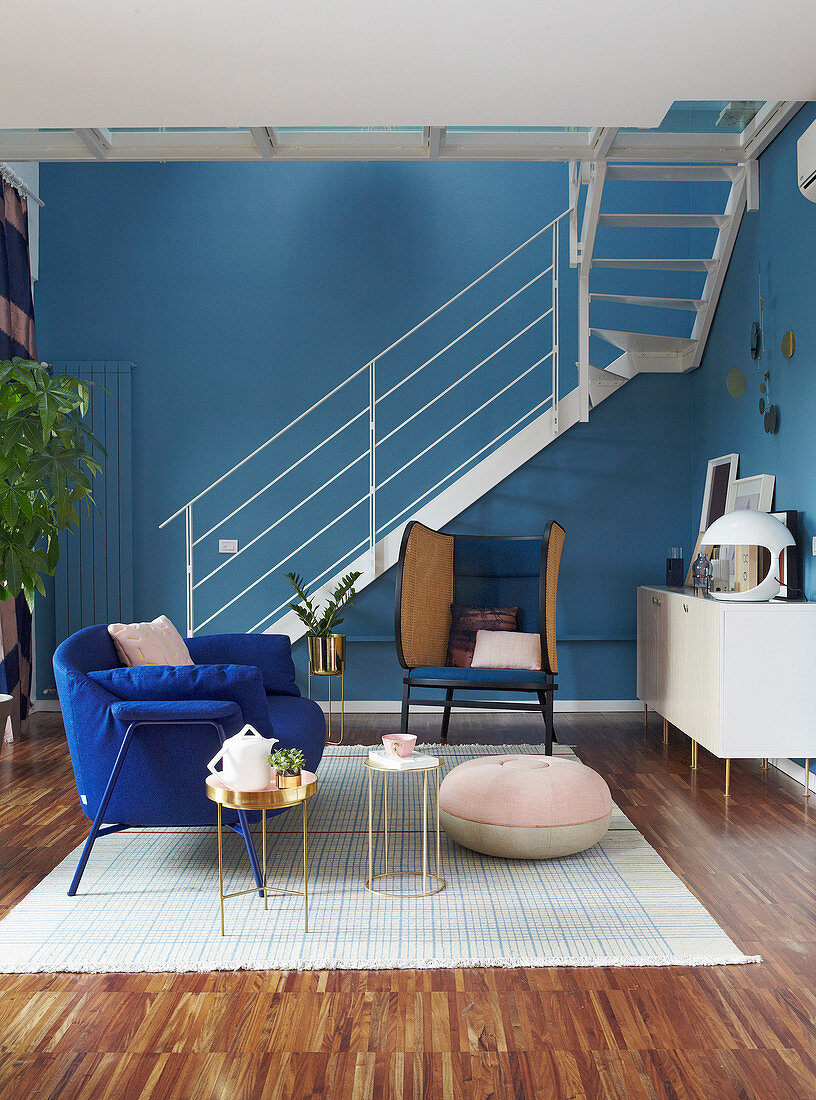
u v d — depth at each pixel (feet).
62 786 13.61
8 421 10.92
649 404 19.39
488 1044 6.59
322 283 20.39
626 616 19.38
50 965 7.75
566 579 19.36
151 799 9.46
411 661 15.52
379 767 9.44
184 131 14.11
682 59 10.62
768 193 15.33
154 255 20.38
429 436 20.31
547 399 18.90
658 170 15.87
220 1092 6.03
